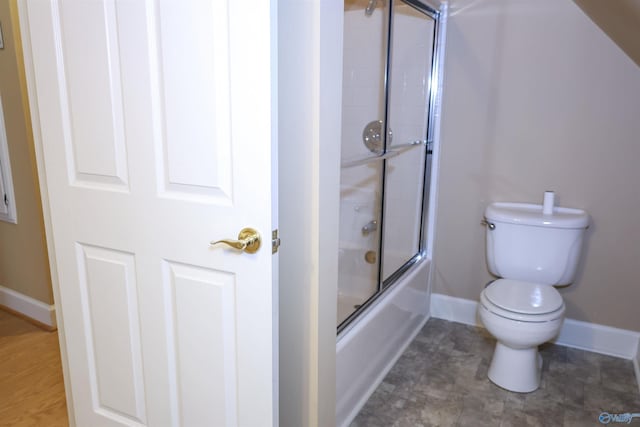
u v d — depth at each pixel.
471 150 2.45
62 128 1.39
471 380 2.11
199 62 1.14
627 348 2.29
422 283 2.56
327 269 1.38
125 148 1.30
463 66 2.38
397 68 2.41
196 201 1.24
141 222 1.33
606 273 2.27
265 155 1.12
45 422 1.80
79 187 1.42
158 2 1.15
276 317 1.23
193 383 1.37
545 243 2.17
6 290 2.72
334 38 1.25
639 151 2.10
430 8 2.27
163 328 1.38
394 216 2.48
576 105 2.18
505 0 2.23
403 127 2.50
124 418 1.55
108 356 1.51
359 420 1.83
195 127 1.19
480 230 2.52
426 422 1.83
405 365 2.23
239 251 1.21
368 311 2.00
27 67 1.43
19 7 1.39
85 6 1.25
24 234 2.52
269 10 1.04
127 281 1.41
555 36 2.16
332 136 1.31
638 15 1.48
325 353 1.44
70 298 1.54
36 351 2.32
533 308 1.89
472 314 2.64
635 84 2.06
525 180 2.36
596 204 2.23
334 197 1.36
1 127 2.41
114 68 1.26
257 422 1.30
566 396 2.00
